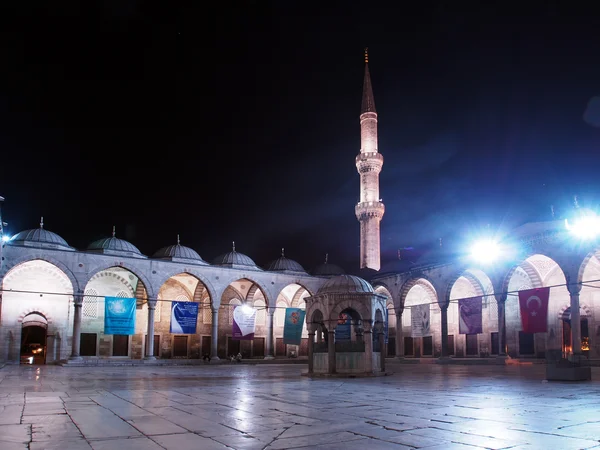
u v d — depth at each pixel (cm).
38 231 4706
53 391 1778
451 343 5447
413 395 1616
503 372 3017
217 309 5006
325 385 2044
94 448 812
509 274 4175
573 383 2081
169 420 1097
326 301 2667
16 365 4297
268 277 5381
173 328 4722
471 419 1094
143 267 4647
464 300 4553
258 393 1697
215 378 2527
